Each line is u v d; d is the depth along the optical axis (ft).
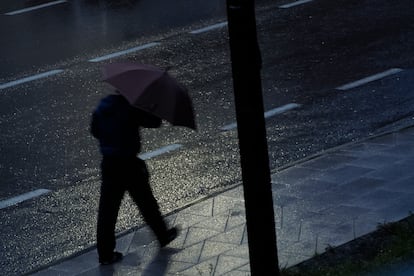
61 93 69.87
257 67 30.71
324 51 75.46
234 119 63.00
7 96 69.72
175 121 40.37
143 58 77.00
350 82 68.74
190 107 41.14
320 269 38.93
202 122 62.64
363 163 52.70
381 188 48.62
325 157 54.29
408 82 68.33
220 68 73.05
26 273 43.24
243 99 30.86
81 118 64.59
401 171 50.93
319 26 81.87
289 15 85.66
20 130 62.85
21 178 55.01
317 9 86.89
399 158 53.11
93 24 87.76
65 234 47.67
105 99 41.96
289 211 46.37
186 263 41.96
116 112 41.55
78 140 60.59
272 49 76.59
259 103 31.01
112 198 42.11
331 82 68.95
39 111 66.33
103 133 41.86
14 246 46.50
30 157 58.18
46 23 89.25
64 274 42.27
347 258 40.34
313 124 61.57
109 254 42.52
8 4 96.48
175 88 40.60
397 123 61.26
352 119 62.18
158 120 41.70
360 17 83.46
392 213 44.96
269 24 83.41
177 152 57.93
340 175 51.08
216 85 69.36
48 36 84.99
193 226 45.78
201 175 54.39
